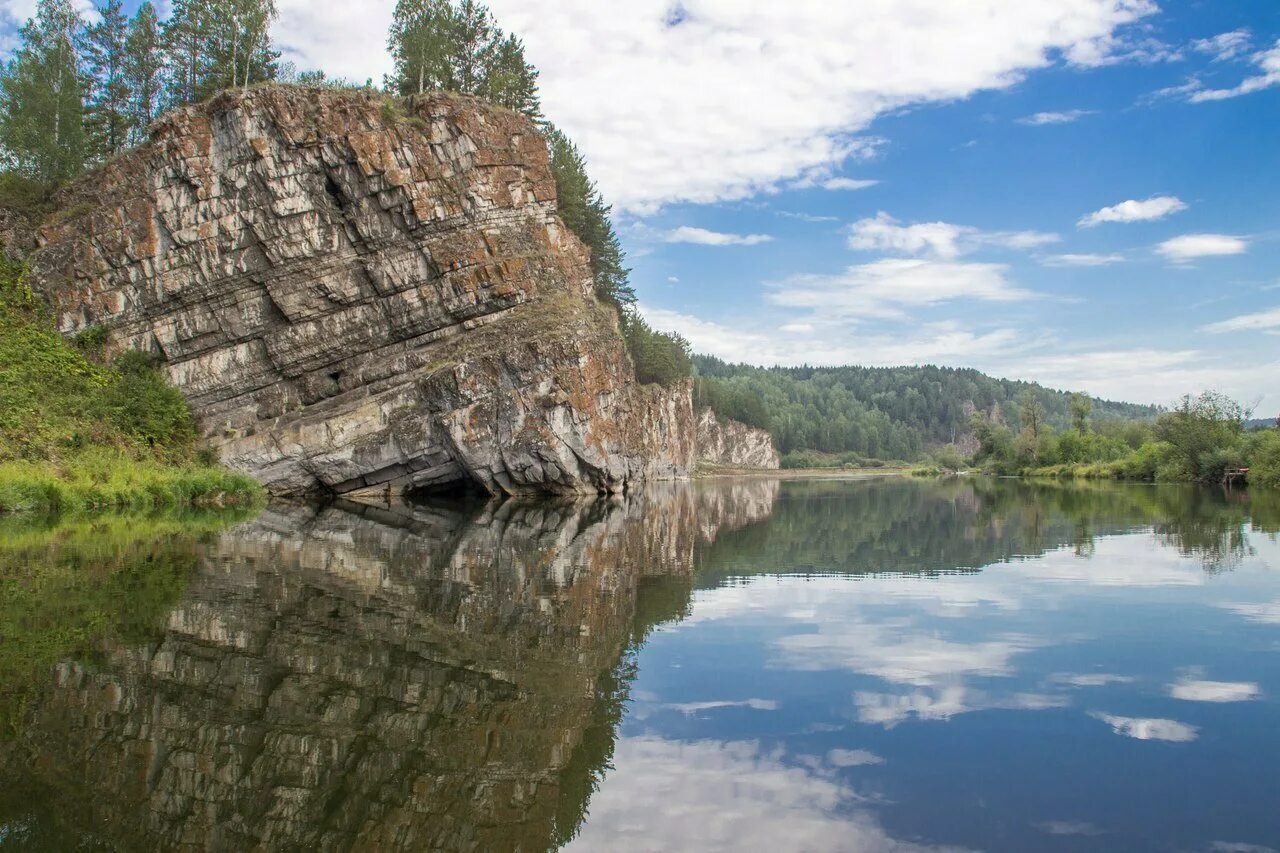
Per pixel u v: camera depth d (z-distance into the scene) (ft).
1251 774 24.27
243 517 107.65
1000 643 40.16
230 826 20.98
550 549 79.66
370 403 156.15
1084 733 27.73
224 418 155.02
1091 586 56.44
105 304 152.46
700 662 36.81
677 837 20.65
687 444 371.35
